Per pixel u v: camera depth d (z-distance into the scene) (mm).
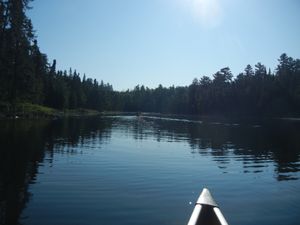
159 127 46875
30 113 54344
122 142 26891
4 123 38656
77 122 53156
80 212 9773
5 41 50531
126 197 11320
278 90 99438
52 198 10977
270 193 12453
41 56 75000
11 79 52156
